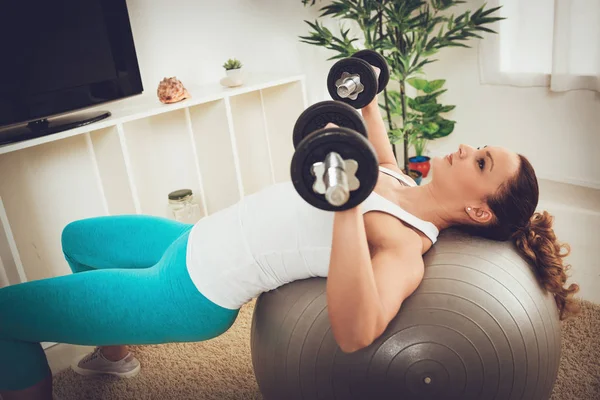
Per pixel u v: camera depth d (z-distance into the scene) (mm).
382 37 2412
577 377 1338
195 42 2191
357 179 740
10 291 1108
